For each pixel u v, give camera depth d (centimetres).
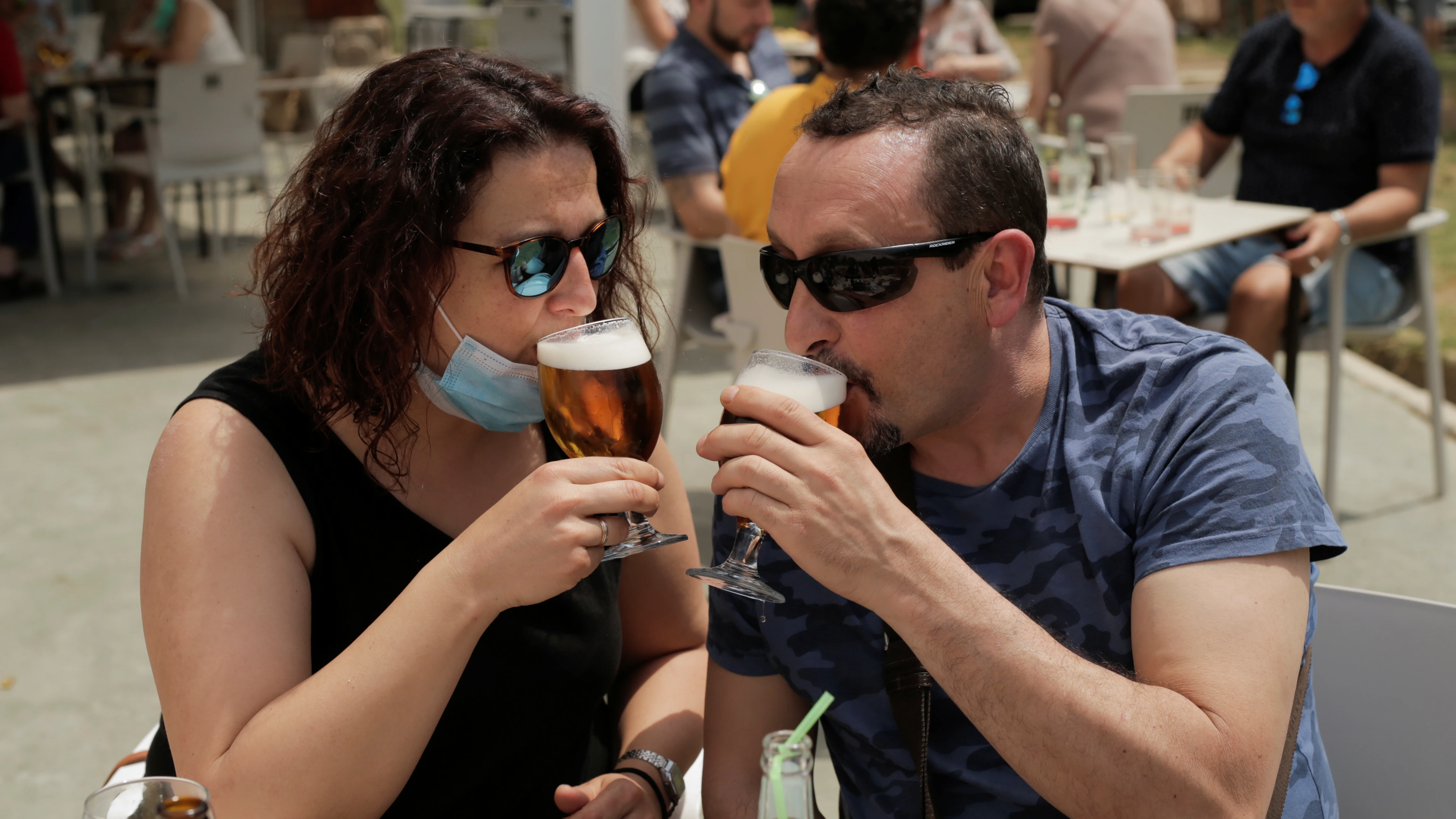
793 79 540
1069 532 143
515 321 141
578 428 135
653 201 188
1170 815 117
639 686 176
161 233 863
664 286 570
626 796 148
